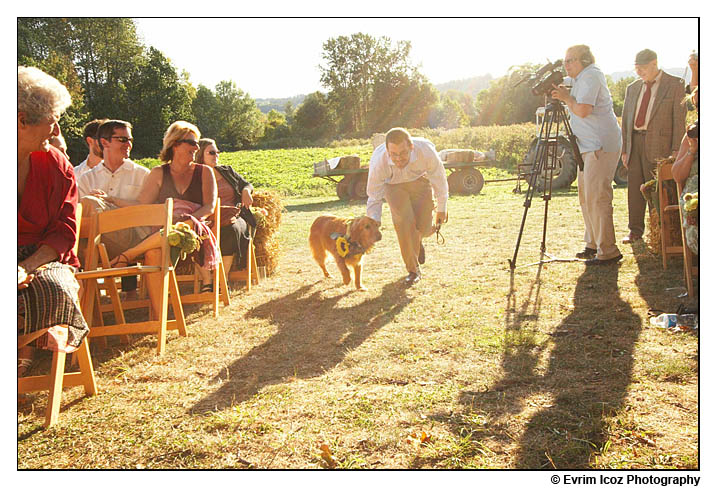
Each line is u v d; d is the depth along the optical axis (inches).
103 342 156.7
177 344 154.8
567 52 207.9
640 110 247.9
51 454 95.7
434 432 96.0
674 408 98.8
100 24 1875.0
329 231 221.5
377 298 194.4
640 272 196.9
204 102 3115.2
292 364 135.1
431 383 117.4
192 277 208.4
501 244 276.4
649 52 243.6
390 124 2773.1
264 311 187.0
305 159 1183.6
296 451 92.4
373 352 138.8
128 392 121.6
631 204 254.7
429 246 285.9
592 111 204.7
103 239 165.2
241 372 131.6
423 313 170.7
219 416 105.1
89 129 196.1
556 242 267.6
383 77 2743.6
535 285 192.7
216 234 188.9
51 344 107.9
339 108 2827.3
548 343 136.5
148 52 2123.5
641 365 118.3
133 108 2066.9
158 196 182.4
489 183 706.8
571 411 100.5
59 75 1584.6
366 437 95.4
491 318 160.2
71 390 124.0
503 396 108.0
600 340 135.6
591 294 175.9
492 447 90.4
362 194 617.9
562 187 546.6
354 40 2691.9
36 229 114.0
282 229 391.2
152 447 96.2
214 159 216.5
